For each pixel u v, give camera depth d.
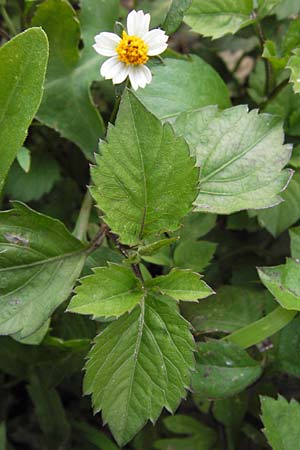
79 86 0.35
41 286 0.29
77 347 0.33
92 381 0.27
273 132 0.30
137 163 0.27
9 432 0.39
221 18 0.34
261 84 0.37
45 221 0.29
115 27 0.30
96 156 0.27
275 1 0.34
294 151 0.34
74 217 0.38
